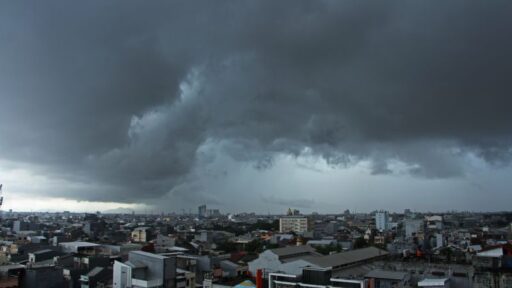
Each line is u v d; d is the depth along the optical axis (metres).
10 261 112.69
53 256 125.31
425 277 103.19
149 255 92.31
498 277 85.44
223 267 136.12
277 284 79.06
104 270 100.56
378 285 100.75
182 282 94.06
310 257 132.00
